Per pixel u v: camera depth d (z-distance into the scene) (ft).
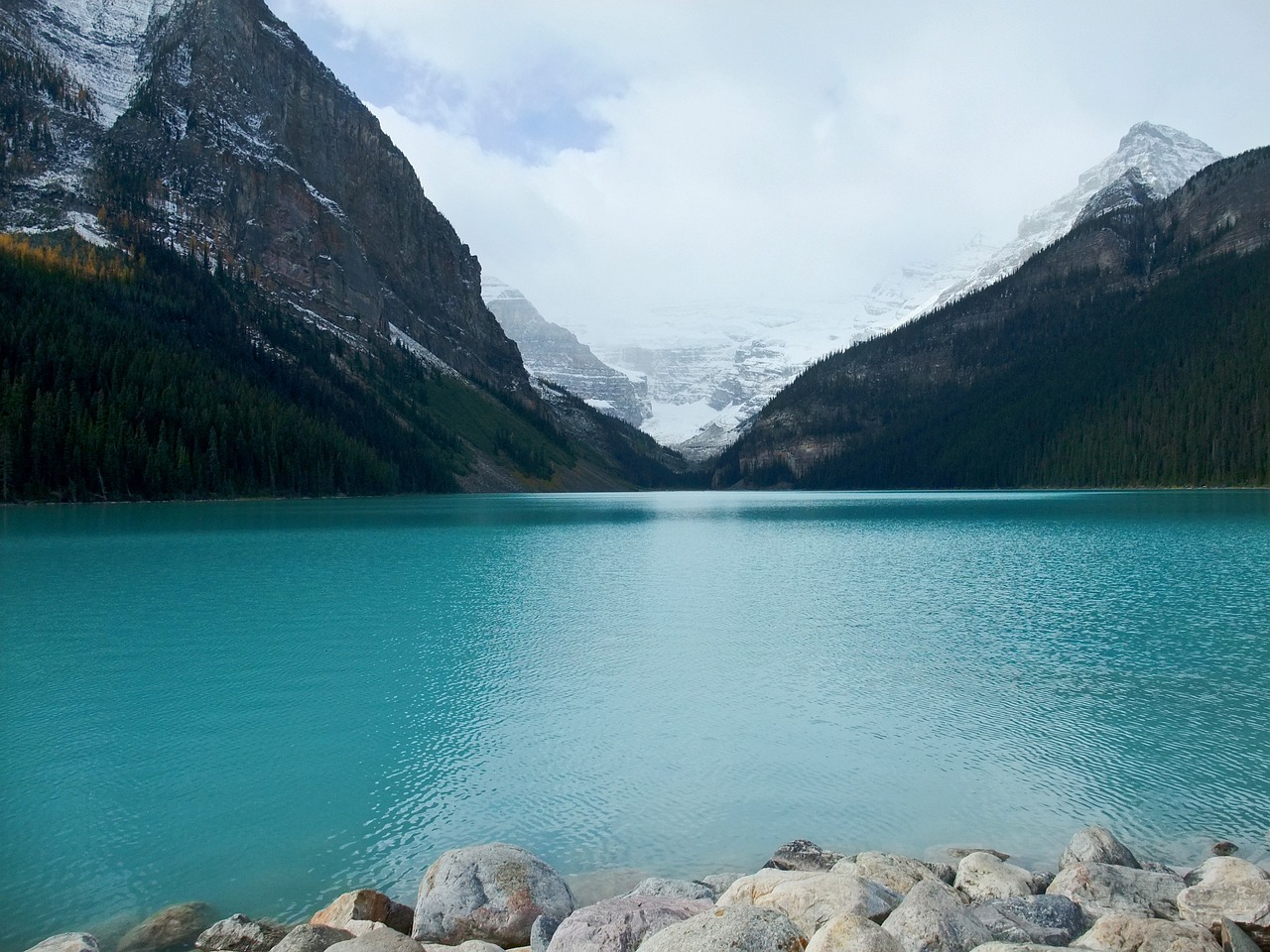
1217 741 64.23
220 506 372.38
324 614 117.91
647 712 73.20
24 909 41.16
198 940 36.76
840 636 103.09
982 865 40.45
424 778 58.49
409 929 38.60
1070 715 70.79
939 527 282.77
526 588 143.13
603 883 43.52
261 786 57.06
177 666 88.22
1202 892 36.17
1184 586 137.80
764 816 52.29
